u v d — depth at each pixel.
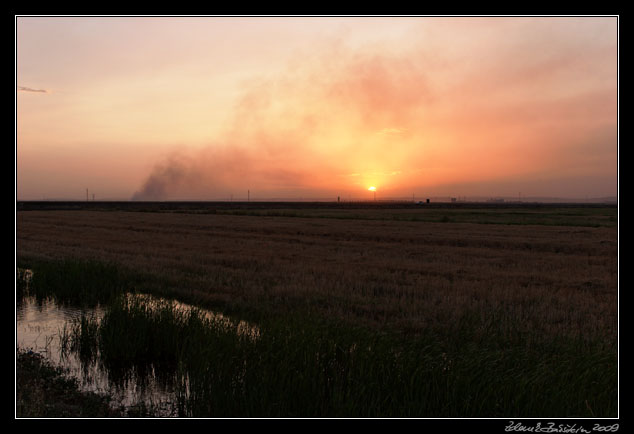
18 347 8.76
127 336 8.18
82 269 14.56
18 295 13.28
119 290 13.33
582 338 8.57
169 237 31.55
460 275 16.55
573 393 5.43
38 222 47.50
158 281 14.77
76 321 10.70
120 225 43.56
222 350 6.93
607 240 29.31
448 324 9.68
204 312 10.53
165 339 8.40
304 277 15.42
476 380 5.68
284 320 8.45
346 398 5.53
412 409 5.37
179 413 6.11
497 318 10.10
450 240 29.55
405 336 8.61
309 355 6.40
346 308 11.34
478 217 62.78
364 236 33.16
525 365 6.43
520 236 32.66
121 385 7.14
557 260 20.77
